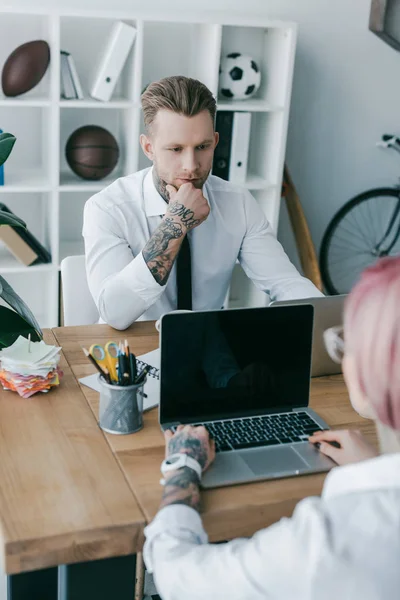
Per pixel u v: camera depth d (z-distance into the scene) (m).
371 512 0.74
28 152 3.53
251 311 1.42
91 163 3.28
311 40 3.81
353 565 0.72
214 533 1.19
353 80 3.96
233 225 2.22
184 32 3.59
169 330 1.37
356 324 0.79
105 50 3.23
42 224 3.60
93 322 2.18
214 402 1.42
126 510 1.17
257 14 3.66
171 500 1.08
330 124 4.01
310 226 4.18
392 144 4.02
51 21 3.08
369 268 0.81
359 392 0.86
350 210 4.11
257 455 1.32
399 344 0.74
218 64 3.32
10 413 1.46
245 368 1.43
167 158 1.97
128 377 1.36
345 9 3.81
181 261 2.12
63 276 2.15
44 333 1.87
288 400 1.48
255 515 1.20
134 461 1.30
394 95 4.06
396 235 4.26
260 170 3.71
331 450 1.32
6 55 3.37
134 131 3.31
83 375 1.64
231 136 3.46
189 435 1.23
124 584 1.23
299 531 0.77
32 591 1.38
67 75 3.21
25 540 1.09
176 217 1.91
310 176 4.08
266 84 3.63
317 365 1.70
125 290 1.87
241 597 0.81
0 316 1.75
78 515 1.15
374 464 0.78
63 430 1.40
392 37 3.81
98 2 3.38
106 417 1.39
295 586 0.76
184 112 1.91
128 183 2.15
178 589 0.88
